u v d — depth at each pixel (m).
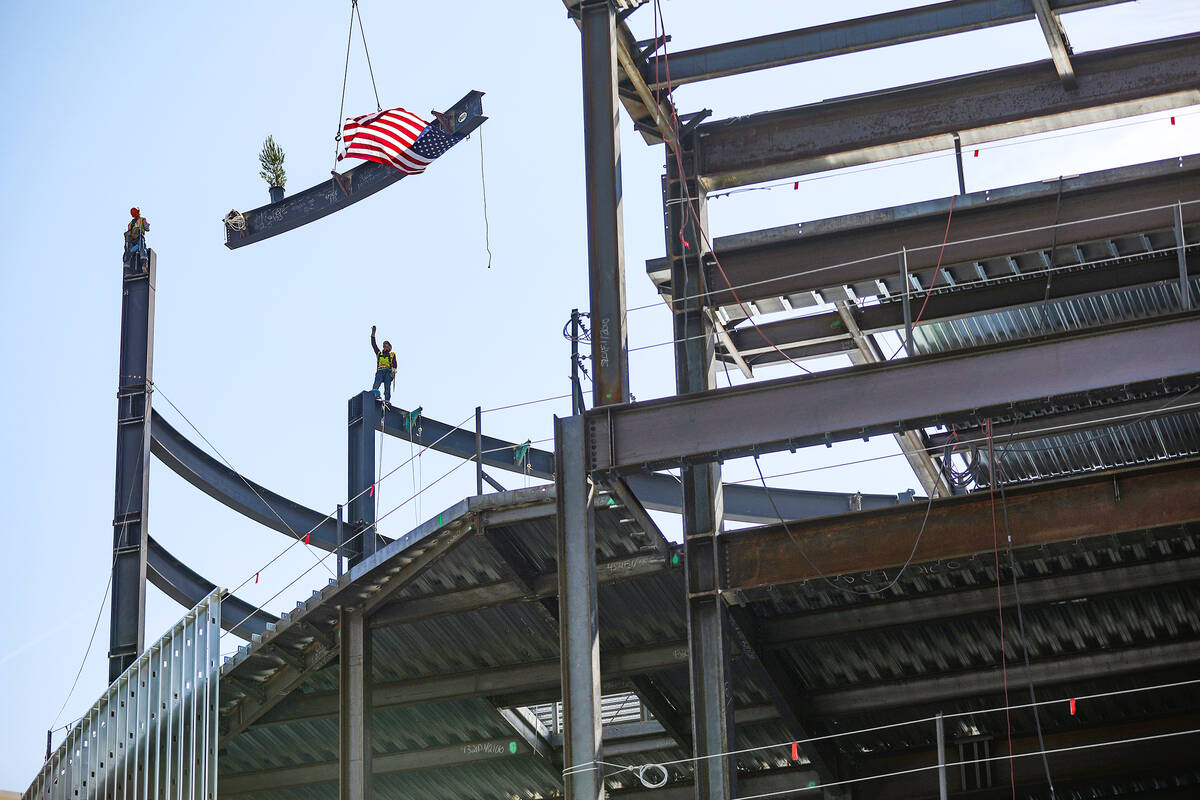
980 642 34.66
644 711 40.56
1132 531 27.77
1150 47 31.98
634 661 35.44
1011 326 36.16
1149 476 28.05
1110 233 31.30
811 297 33.31
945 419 25.08
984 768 36.88
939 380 25.25
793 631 34.12
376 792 40.94
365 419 40.47
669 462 26.19
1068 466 36.88
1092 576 32.62
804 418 25.73
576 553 26.36
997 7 30.73
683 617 34.69
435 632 35.75
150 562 38.81
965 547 28.84
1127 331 24.52
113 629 36.31
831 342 35.38
